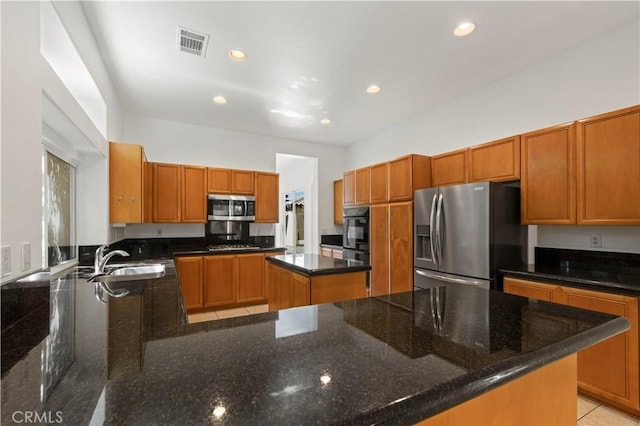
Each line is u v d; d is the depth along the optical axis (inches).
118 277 84.2
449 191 114.7
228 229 189.2
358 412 19.6
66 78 92.7
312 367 25.7
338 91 137.6
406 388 22.4
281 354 28.3
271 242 201.3
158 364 26.7
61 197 97.6
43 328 39.5
